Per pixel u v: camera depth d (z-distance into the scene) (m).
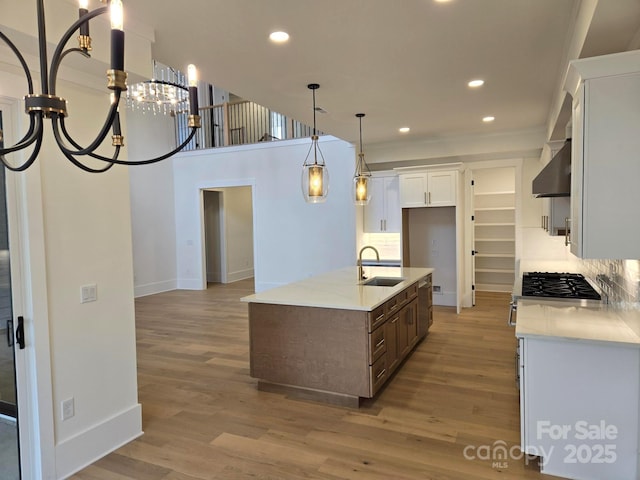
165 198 9.52
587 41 2.45
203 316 6.97
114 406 2.92
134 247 8.73
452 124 6.02
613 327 2.60
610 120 2.22
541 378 2.51
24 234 2.42
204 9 2.69
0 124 2.34
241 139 9.93
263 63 3.62
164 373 4.39
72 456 2.64
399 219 7.40
